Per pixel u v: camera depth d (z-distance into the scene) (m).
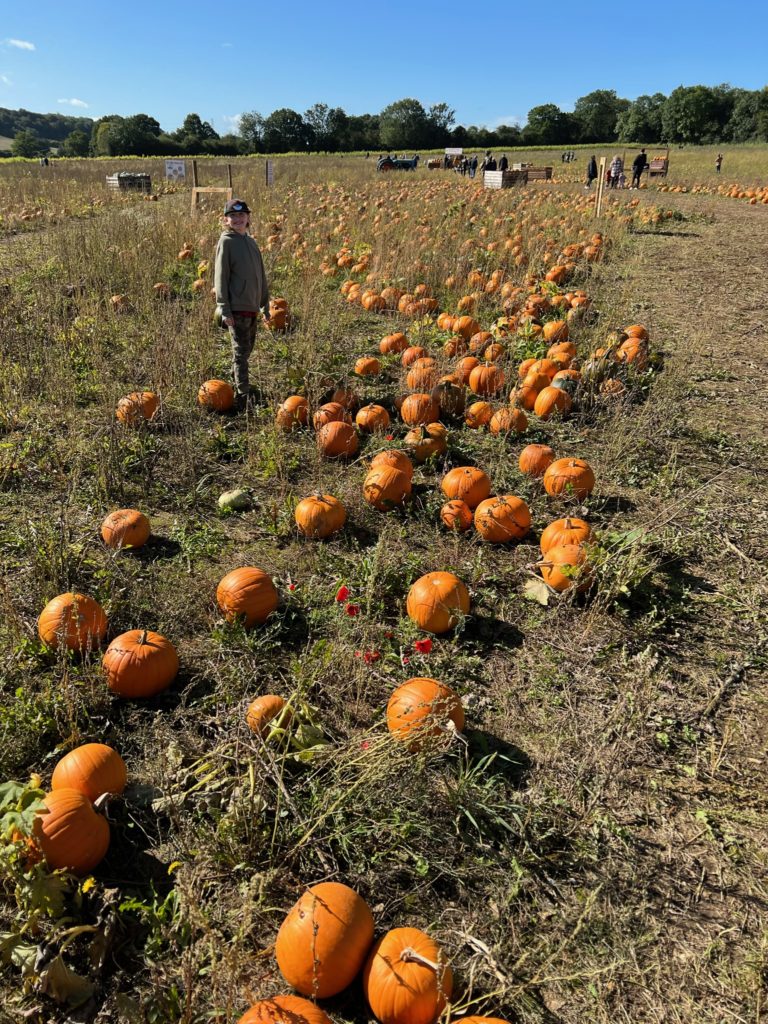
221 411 7.26
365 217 17.97
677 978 2.58
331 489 5.84
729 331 10.20
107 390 7.12
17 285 11.03
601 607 4.46
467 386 7.73
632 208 22.23
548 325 9.05
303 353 8.28
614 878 2.91
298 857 2.92
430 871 2.94
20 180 27.02
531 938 2.70
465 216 18.84
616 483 6.07
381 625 4.29
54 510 5.44
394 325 10.30
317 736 3.33
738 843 3.07
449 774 3.35
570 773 3.39
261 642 4.06
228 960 2.25
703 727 3.66
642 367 8.21
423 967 2.36
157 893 2.83
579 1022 2.45
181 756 3.24
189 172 37.25
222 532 5.27
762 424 7.22
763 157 51.34
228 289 6.83
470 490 5.45
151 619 4.31
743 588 4.73
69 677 3.73
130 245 12.38
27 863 2.70
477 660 4.07
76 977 2.47
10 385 7.27
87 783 3.01
